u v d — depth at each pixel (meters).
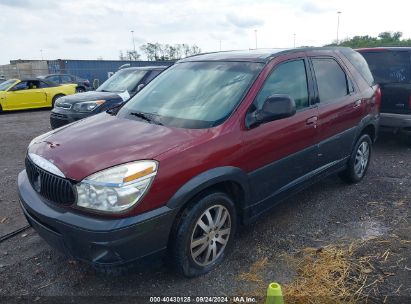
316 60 4.47
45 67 34.78
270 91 3.73
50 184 2.92
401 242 3.75
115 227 2.64
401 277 3.19
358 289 3.04
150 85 4.41
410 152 7.00
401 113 6.78
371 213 4.42
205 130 3.23
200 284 3.15
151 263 2.96
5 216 4.52
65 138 3.35
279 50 4.15
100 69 35.34
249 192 3.49
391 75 6.83
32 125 11.97
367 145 5.45
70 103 8.20
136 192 2.69
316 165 4.36
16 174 6.19
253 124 3.43
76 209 2.77
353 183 5.35
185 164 2.93
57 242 2.90
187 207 3.04
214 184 3.22
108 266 2.74
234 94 3.55
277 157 3.71
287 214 4.41
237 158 3.29
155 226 2.79
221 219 3.32
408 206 4.59
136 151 2.90
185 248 3.03
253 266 3.37
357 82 5.09
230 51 4.52
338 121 4.57
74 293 3.06
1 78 33.28
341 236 3.89
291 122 3.83
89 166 2.79
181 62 4.56
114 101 8.30
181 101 3.76
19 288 3.13
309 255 3.53
